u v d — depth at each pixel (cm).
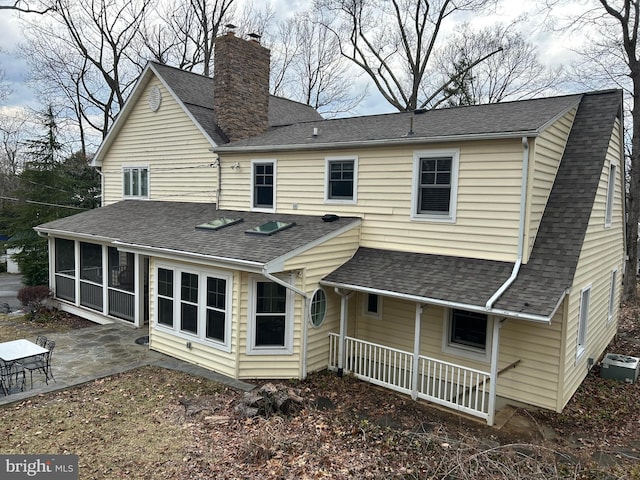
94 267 1439
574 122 1015
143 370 971
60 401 799
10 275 2725
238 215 1264
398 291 860
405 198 1003
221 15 2902
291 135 1320
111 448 644
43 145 2442
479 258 904
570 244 838
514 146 854
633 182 1888
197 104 1528
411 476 593
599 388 953
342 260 1025
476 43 2944
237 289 922
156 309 1102
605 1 1839
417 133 991
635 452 694
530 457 610
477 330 926
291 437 688
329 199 1132
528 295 758
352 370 973
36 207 2233
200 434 692
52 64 2770
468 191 916
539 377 837
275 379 941
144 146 1659
